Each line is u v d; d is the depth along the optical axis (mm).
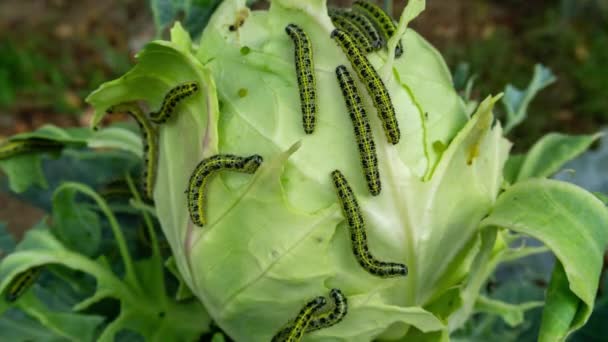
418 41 425
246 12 417
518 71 1469
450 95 418
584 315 388
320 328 407
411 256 407
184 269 426
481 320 548
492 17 1641
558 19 1576
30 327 490
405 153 404
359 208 396
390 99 394
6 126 1459
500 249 446
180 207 420
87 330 468
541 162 479
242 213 399
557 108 1400
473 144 404
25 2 1747
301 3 400
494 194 421
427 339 429
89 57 1604
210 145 403
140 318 460
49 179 551
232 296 412
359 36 407
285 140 400
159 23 493
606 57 1458
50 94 1507
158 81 426
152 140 444
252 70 407
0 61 1516
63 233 491
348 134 398
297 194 399
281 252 398
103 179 545
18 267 448
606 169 831
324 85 399
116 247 515
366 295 405
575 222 396
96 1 1753
